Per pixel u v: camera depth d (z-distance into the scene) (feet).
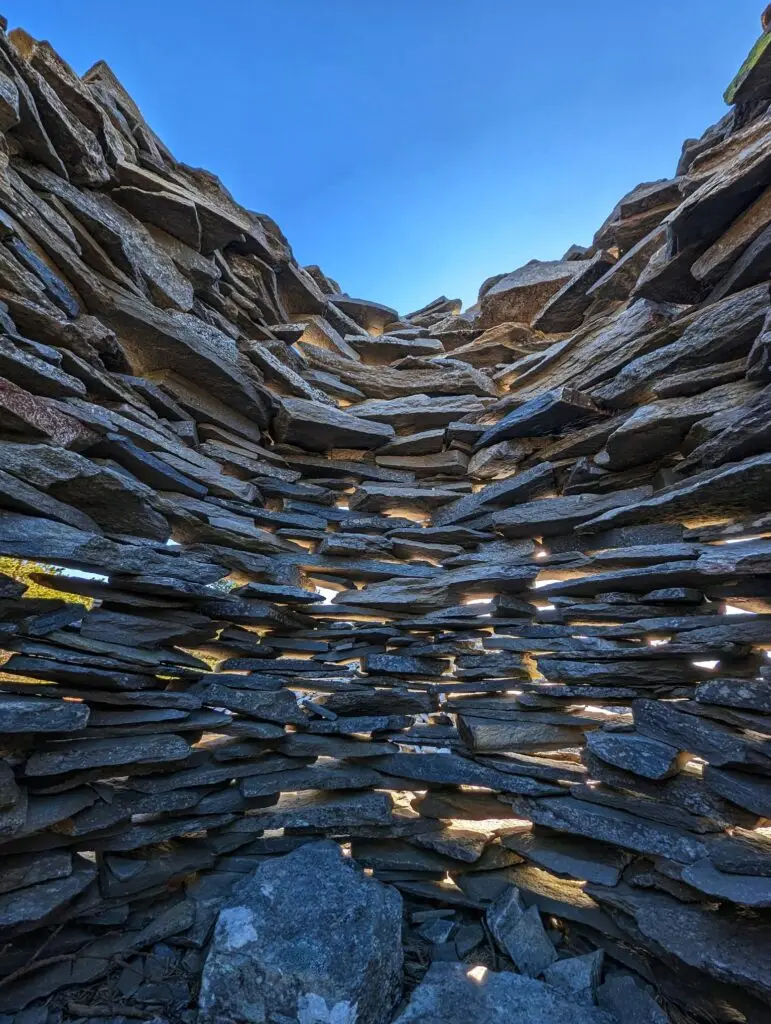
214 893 13.78
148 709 14.19
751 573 13.07
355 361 26.61
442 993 11.30
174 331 18.40
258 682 16.37
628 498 18.03
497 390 26.04
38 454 13.39
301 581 19.74
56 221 16.38
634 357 19.33
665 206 23.99
